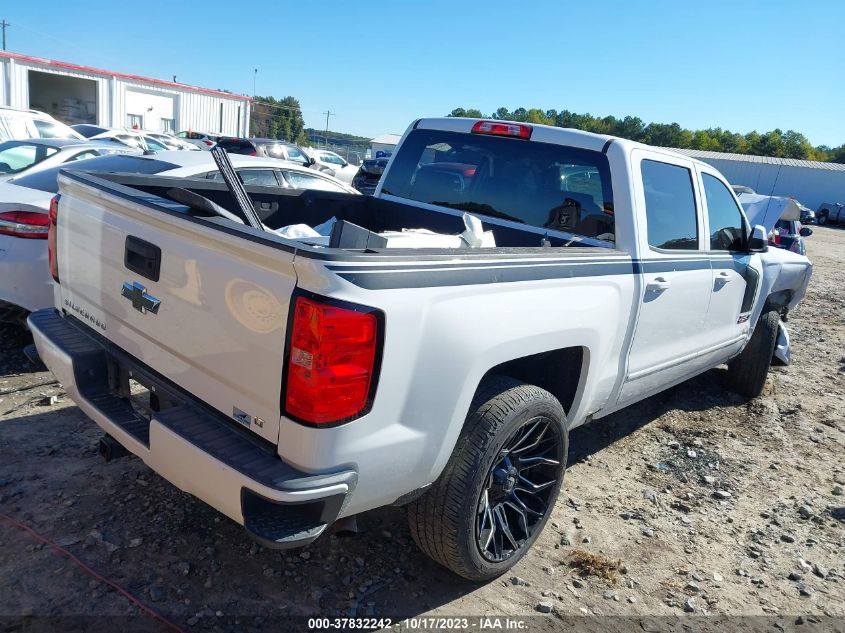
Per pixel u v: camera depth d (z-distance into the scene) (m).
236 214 4.02
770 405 5.79
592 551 3.38
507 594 2.99
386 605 2.81
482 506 2.80
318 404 2.09
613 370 3.51
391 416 2.29
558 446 3.12
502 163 4.00
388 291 2.18
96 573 2.78
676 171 4.00
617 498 3.95
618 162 3.55
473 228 3.33
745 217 4.79
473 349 2.47
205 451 2.23
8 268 4.53
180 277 2.43
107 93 29.81
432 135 4.36
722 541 3.62
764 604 3.14
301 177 6.79
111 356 2.84
